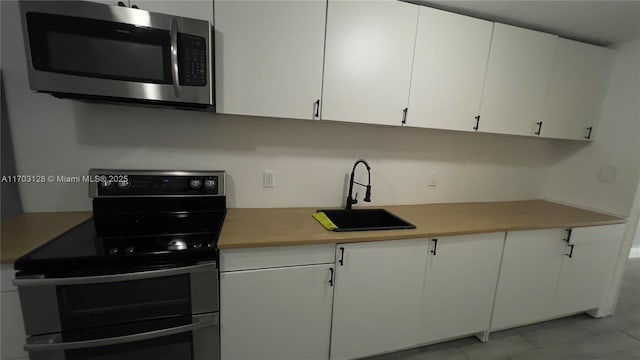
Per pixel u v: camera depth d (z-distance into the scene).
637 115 2.02
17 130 1.44
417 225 1.67
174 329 1.17
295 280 1.36
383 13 1.51
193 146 1.68
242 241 1.26
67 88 1.14
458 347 1.84
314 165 1.90
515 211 2.13
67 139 1.51
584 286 2.09
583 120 2.15
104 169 1.49
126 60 1.18
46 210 1.54
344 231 1.47
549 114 2.01
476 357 1.76
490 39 1.74
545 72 1.92
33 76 1.10
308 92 1.48
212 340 1.29
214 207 1.68
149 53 1.20
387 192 2.12
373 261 1.48
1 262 1.01
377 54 1.54
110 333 1.12
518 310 1.91
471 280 1.72
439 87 1.69
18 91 1.41
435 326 1.70
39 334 1.07
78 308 1.10
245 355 1.36
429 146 2.16
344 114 1.55
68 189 1.55
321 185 1.94
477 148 2.30
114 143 1.57
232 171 1.77
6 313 1.05
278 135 1.80
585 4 1.57
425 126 1.71
